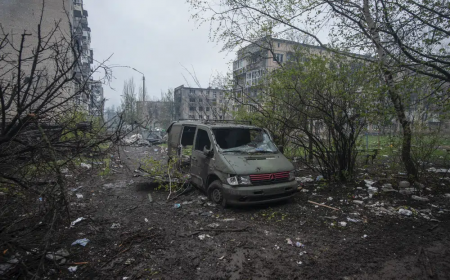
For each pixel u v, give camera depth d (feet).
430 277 10.43
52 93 11.13
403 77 19.77
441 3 18.69
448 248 12.75
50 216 11.39
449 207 18.04
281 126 27.50
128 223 15.69
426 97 19.71
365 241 13.53
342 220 16.34
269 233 14.49
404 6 19.38
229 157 18.97
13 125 10.88
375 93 19.85
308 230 14.93
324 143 24.13
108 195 21.48
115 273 10.52
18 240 10.28
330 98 21.56
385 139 23.90
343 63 22.68
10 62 11.05
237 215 17.17
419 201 19.34
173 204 19.42
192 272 10.74
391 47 21.02
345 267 11.14
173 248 12.69
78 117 13.12
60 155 12.18
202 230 14.71
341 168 23.88
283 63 31.14
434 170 26.89
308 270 10.93
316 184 24.12
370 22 22.21
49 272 10.32
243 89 32.99
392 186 22.58
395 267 11.15
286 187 18.40
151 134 70.90
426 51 19.83
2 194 11.68
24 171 11.51
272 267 11.16
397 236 14.08
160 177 23.24
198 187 21.47
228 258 11.84
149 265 11.18
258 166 18.29
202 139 22.45
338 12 23.39
